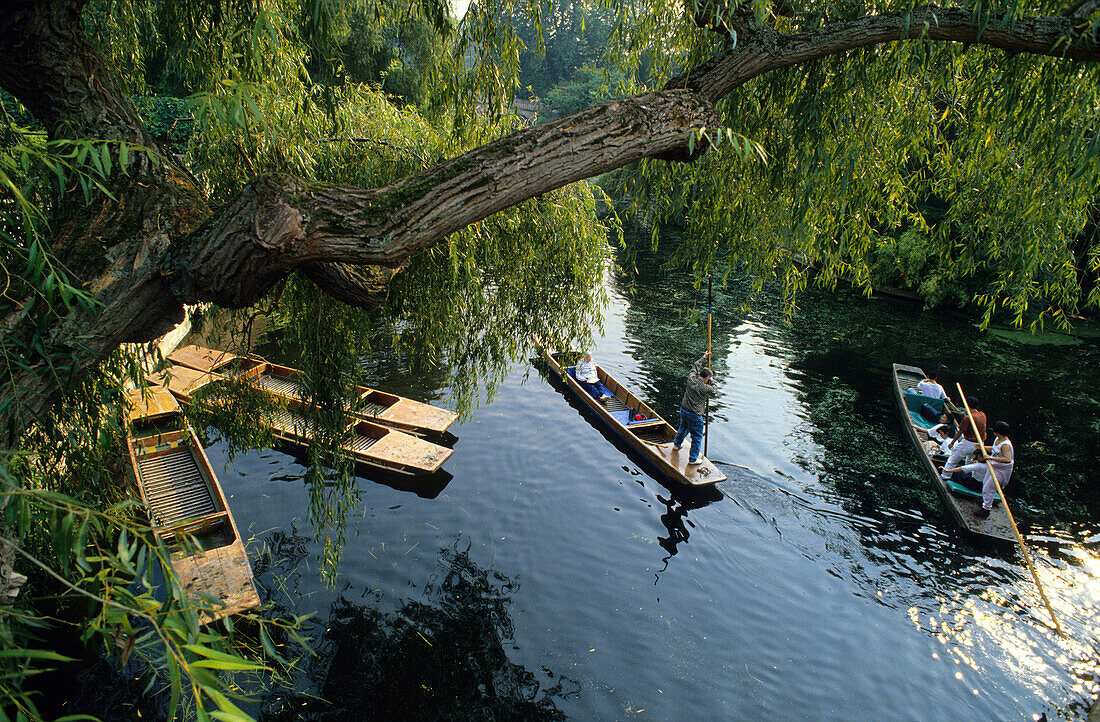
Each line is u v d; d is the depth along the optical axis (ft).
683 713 17.56
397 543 24.26
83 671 17.29
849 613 21.25
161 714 16.42
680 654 19.57
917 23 10.71
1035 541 25.09
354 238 7.57
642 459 31.14
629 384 40.16
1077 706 17.74
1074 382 43.73
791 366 44.11
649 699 17.99
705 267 17.33
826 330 52.85
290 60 13.53
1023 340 52.85
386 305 16.40
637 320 52.65
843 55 13.24
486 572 23.00
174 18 12.50
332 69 15.23
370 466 29.01
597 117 8.56
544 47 14.15
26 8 7.29
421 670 18.72
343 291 8.96
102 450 11.00
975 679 18.66
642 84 15.80
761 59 10.48
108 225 7.59
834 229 16.57
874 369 44.27
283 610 20.48
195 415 15.75
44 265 6.72
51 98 7.76
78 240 7.52
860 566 23.59
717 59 10.44
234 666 4.73
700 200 16.79
